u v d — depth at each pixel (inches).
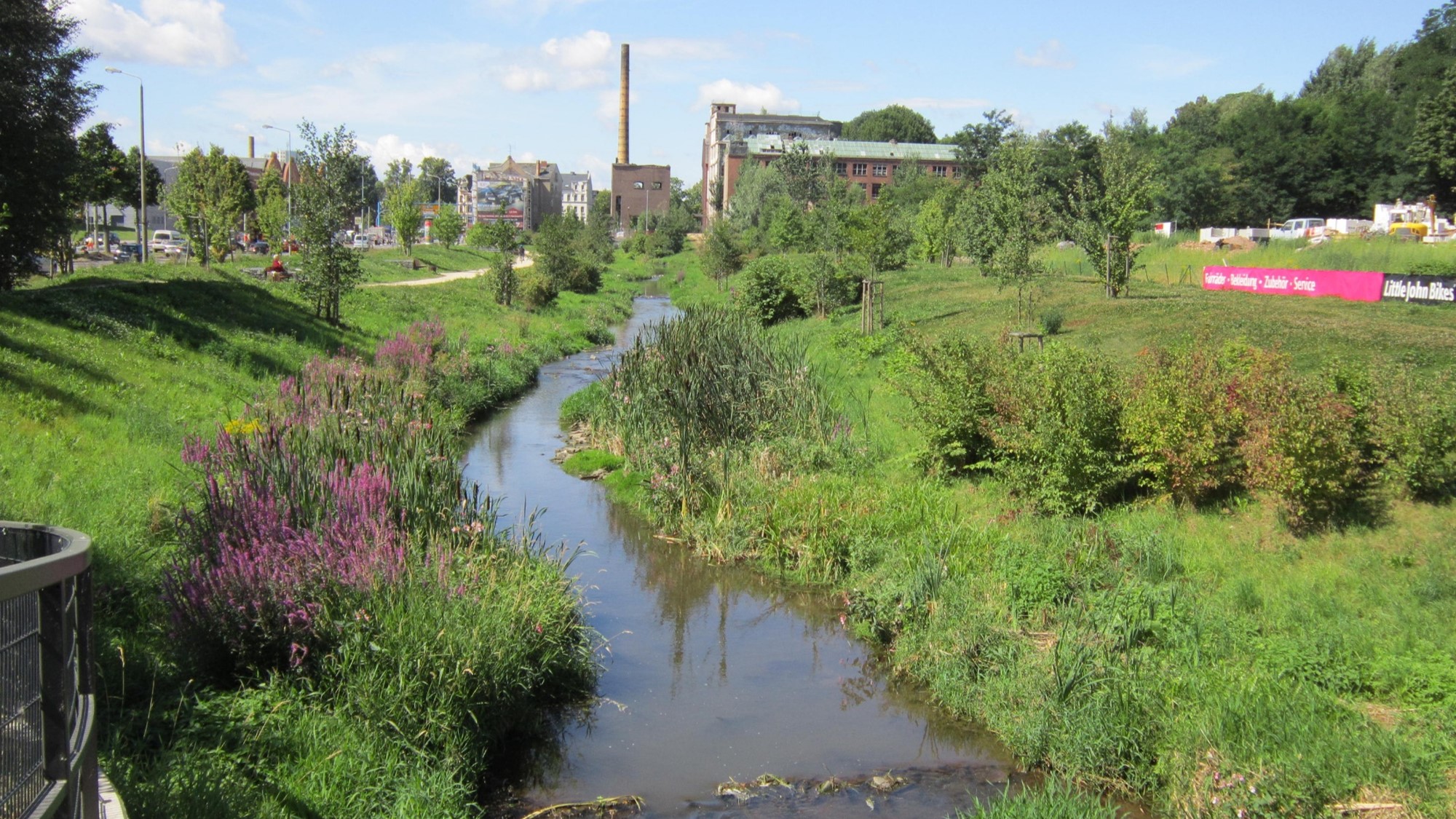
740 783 312.8
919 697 380.5
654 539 571.5
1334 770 274.1
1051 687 341.7
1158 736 310.7
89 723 158.7
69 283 924.6
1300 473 435.2
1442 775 271.3
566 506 634.2
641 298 2701.8
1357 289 1058.7
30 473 454.6
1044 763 326.0
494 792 306.3
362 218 4471.0
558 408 1011.3
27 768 138.1
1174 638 358.0
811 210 2588.6
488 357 1141.7
